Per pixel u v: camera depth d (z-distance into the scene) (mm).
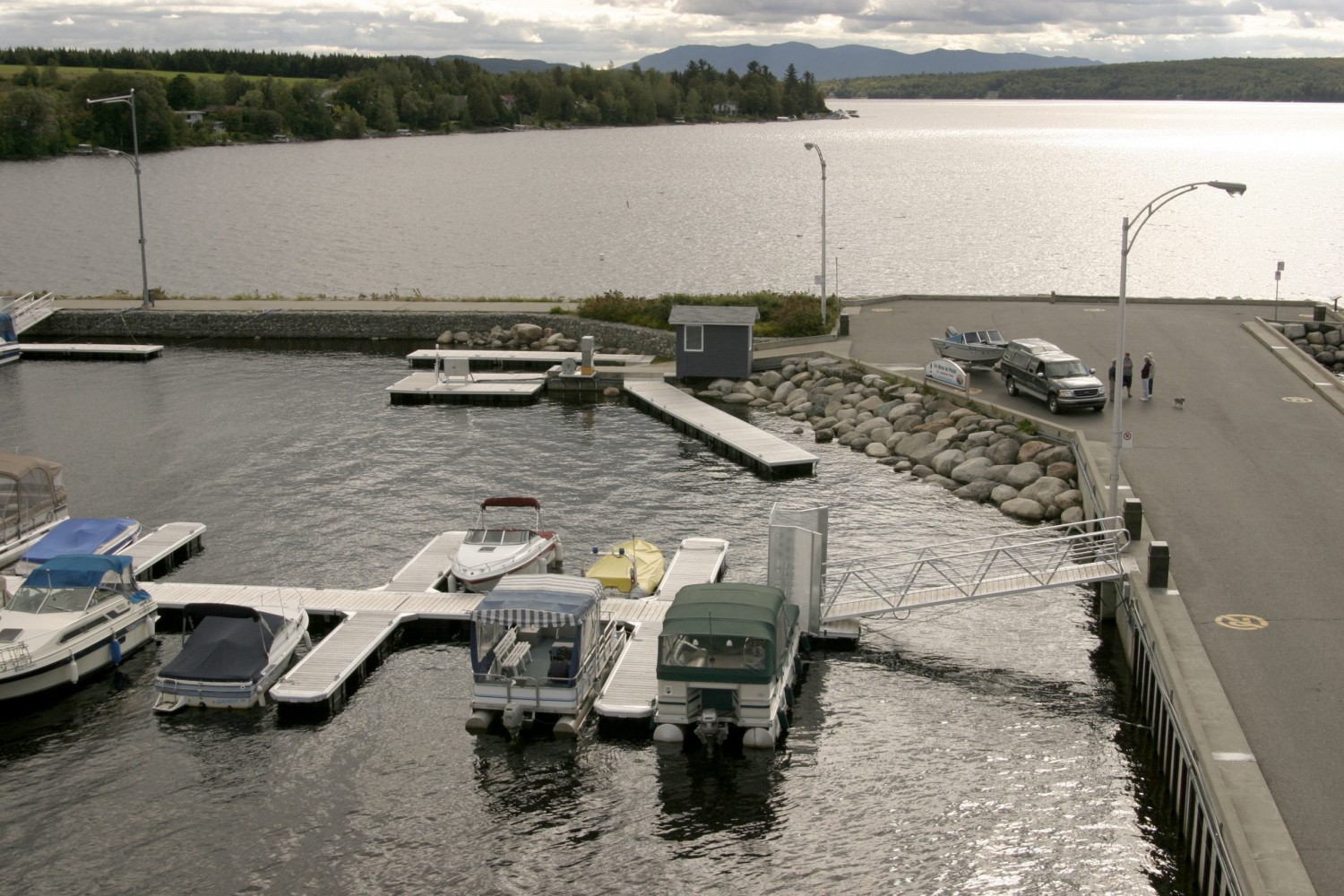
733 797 29125
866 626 38625
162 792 29359
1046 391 54469
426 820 28281
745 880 26016
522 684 32031
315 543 45469
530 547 41688
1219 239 145125
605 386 69062
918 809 28391
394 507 49438
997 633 37875
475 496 50781
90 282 113000
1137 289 111438
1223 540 37688
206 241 139750
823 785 29562
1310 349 68375
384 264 124500
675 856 26906
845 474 53906
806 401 64062
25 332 84250
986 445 53094
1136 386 56281
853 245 139875
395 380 71938
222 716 33156
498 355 75125
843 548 44688
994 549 37469
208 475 53500
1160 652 29750
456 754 31219
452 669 35938
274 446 57906
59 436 59594
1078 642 37062
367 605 38562
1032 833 27312
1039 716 32594
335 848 27172
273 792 29375
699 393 67438
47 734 32094
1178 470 44625
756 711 31125
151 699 34125
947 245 140375
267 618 35375
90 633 35031
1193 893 25047
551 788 29594
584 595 33812
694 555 43125
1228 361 61625
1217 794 23469
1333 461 45469
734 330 67625
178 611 38812
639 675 34188
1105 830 27391
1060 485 48156
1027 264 125938
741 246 139125
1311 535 38000
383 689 34688
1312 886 20922
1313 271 121000
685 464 55375
